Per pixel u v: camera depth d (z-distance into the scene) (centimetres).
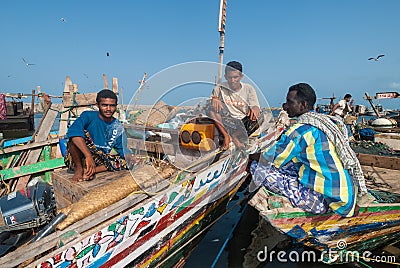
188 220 302
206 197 309
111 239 218
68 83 694
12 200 282
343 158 317
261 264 391
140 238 244
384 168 674
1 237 248
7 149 528
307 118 335
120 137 352
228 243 439
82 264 201
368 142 927
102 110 349
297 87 350
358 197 351
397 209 376
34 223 262
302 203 330
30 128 1895
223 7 389
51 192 327
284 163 336
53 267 184
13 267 179
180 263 340
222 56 395
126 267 240
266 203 341
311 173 330
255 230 470
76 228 209
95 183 302
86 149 316
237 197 543
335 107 1154
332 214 339
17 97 1203
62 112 675
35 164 511
